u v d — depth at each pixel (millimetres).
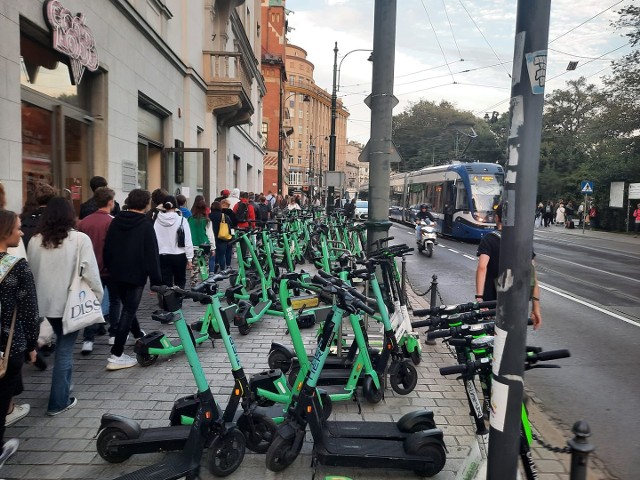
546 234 28844
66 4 7453
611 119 28766
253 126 33594
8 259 3303
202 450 3236
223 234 10539
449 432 4047
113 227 5168
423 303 9047
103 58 8789
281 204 29203
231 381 4977
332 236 14109
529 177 2342
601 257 17453
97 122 8969
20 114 6277
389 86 7578
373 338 6449
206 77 16656
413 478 3412
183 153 13742
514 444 2396
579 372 5789
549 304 9359
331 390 4453
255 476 3359
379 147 7648
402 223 33000
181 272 7410
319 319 5141
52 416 4152
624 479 3602
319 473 3422
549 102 49781
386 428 3693
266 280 8578
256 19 33750
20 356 3309
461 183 21062
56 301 4062
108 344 6109
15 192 6203
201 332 6020
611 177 32031
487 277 4359
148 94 11312
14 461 3469
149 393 4645
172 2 13336
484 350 3053
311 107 106062
